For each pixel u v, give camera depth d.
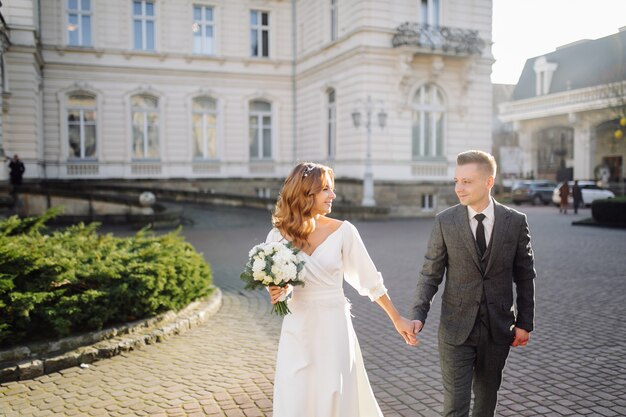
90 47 26.72
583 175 40.06
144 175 28.03
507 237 3.27
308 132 28.75
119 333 6.07
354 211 22.55
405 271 11.04
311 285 3.24
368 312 7.80
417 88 24.62
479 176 3.24
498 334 3.29
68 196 19.48
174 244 8.28
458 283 3.34
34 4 24.66
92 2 26.77
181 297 7.19
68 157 26.98
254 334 6.64
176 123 28.44
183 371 5.35
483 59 25.53
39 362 5.23
